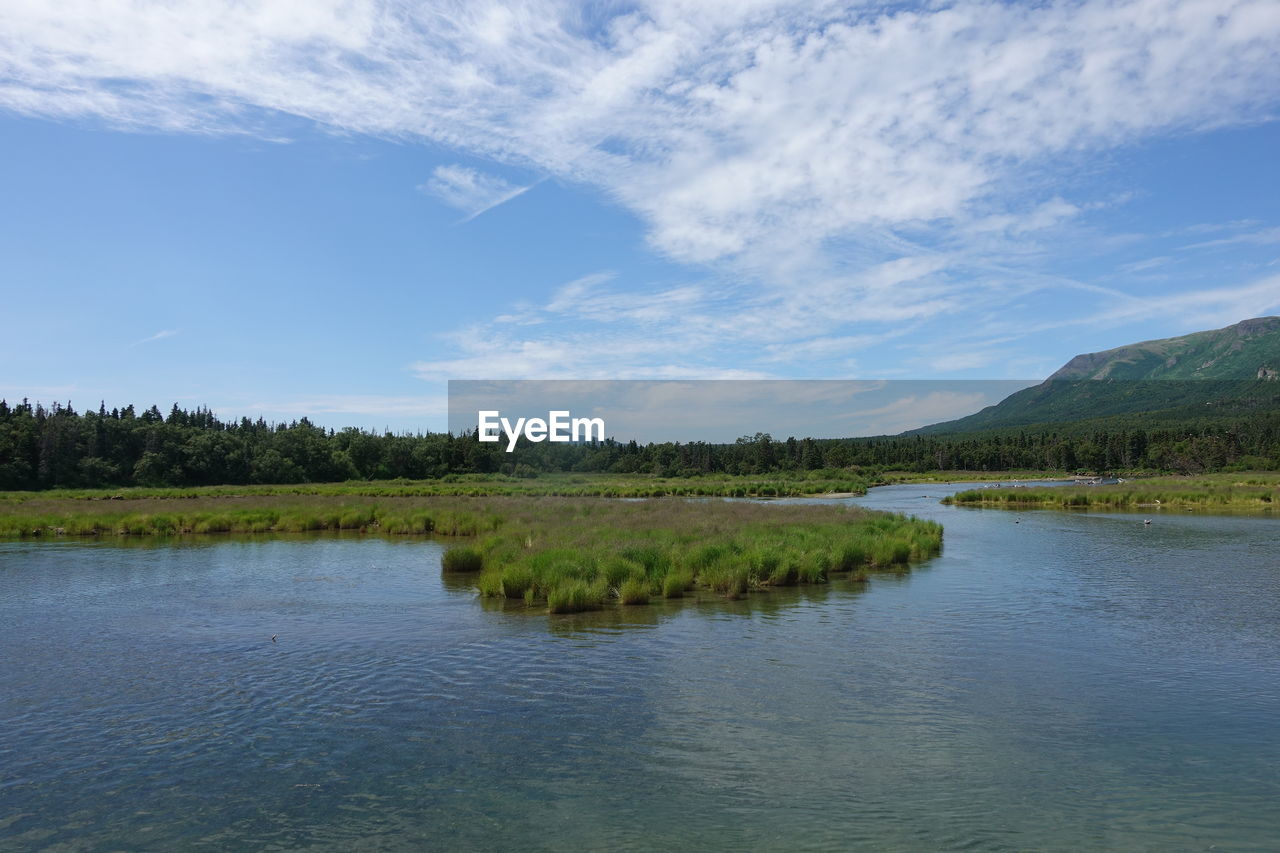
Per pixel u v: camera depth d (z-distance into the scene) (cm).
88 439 10369
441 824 760
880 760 912
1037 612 1742
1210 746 952
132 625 1656
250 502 5434
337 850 711
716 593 1992
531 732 1010
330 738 992
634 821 762
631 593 1861
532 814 779
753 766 896
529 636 1537
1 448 9362
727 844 714
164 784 858
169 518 3875
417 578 2312
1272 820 758
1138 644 1452
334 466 11481
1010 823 753
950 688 1184
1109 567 2461
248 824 764
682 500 5325
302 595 2023
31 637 1547
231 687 1209
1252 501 5550
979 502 6288
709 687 1195
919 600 1895
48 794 834
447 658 1372
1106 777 862
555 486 7538
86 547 3172
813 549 2389
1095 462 14325
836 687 1193
